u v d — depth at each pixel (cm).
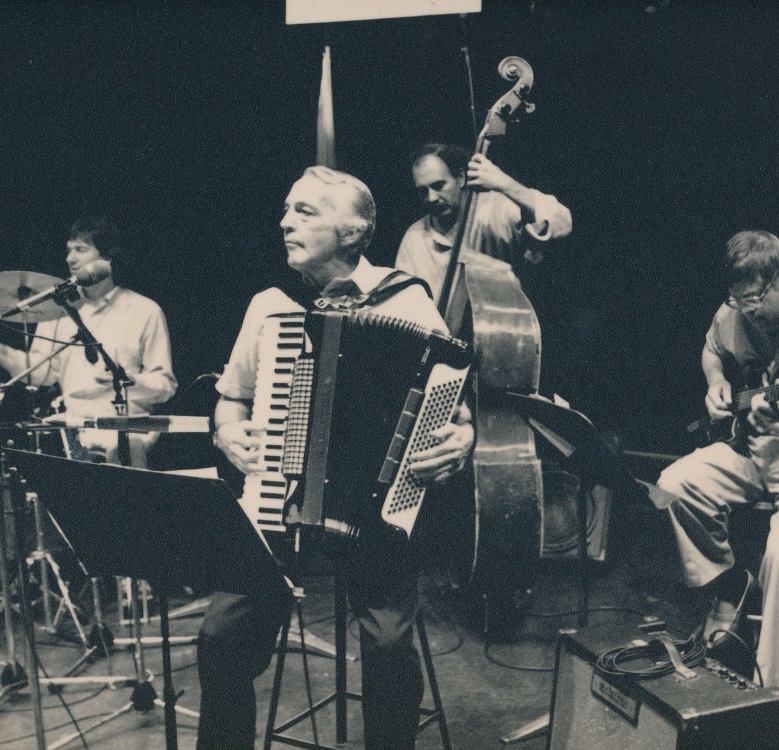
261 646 234
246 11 507
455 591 384
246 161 532
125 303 408
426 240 388
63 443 363
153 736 287
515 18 487
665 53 486
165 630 217
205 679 229
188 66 519
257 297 261
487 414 334
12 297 351
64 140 523
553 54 495
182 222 538
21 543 250
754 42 467
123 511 204
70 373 403
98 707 309
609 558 437
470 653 346
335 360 220
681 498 323
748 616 310
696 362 518
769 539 270
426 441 221
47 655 352
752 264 324
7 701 314
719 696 202
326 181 245
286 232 246
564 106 502
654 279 513
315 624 378
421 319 239
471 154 381
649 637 230
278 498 223
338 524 220
